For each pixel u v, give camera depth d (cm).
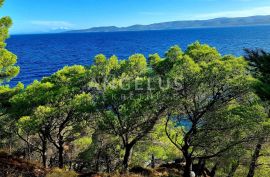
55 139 3772
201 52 2591
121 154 3366
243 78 2198
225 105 2416
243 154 2370
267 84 1438
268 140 2288
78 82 2925
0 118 3219
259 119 2173
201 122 2531
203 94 2427
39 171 2100
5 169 1903
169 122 2952
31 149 3991
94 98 2655
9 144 3919
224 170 3138
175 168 3453
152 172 3020
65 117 2916
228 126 2258
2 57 2183
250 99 2411
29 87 2978
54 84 3086
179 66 2236
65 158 3844
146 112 2341
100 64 2888
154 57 2897
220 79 2233
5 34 2105
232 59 2475
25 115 2786
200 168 3284
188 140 2638
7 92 2791
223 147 2361
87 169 3653
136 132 2714
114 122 2461
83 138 3762
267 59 1450
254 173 2912
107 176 2244
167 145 3231
